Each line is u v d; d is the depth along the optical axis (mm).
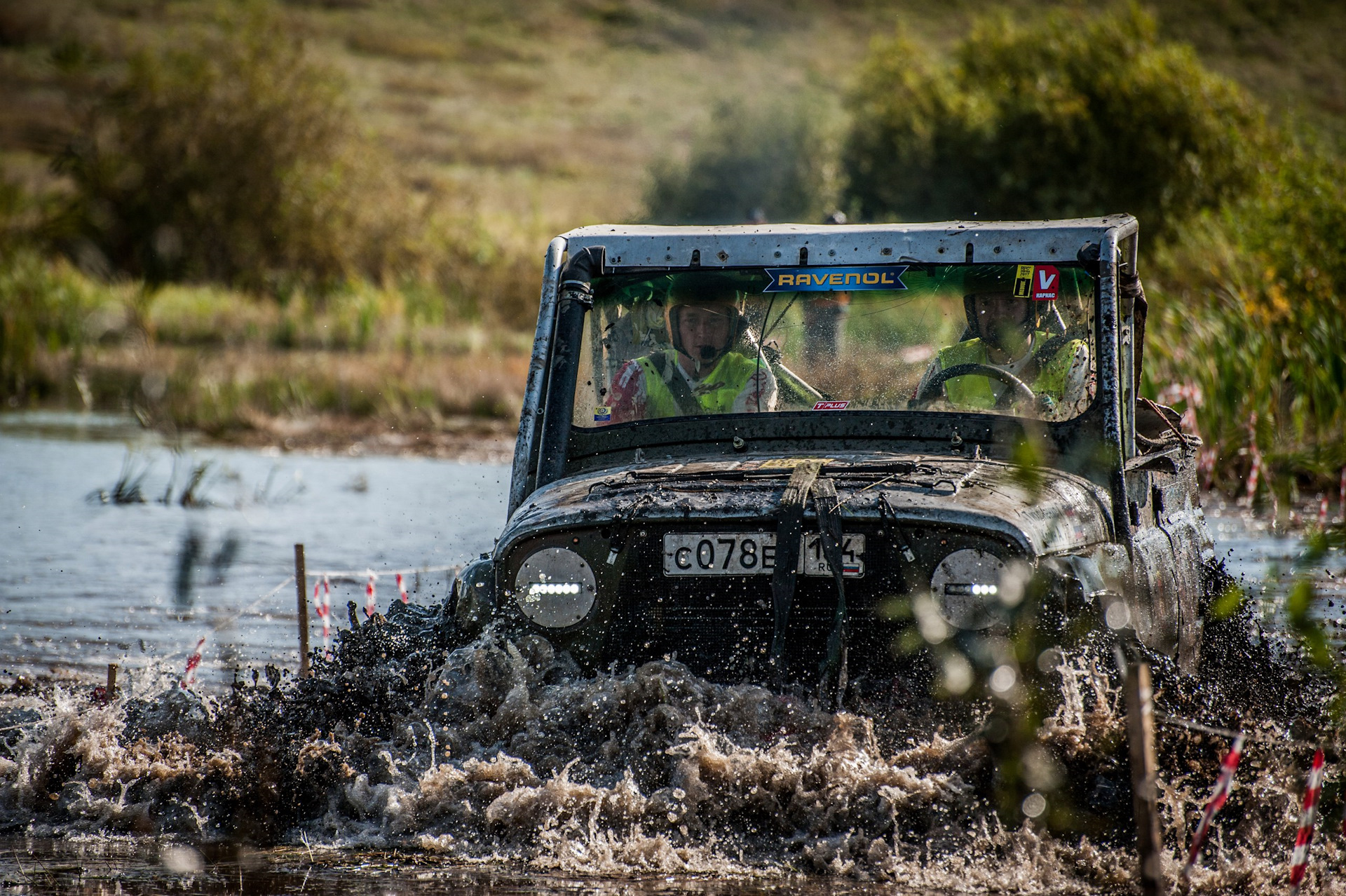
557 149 161125
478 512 34125
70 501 35281
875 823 11516
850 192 75000
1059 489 12977
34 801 13078
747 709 11914
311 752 12625
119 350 61719
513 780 12102
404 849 11867
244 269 89500
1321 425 34906
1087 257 14430
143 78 91250
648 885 10945
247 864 11578
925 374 14742
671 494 12734
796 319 15094
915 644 11867
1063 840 11234
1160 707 11727
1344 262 42656
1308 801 10906
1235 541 26891
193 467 40281
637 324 15414
